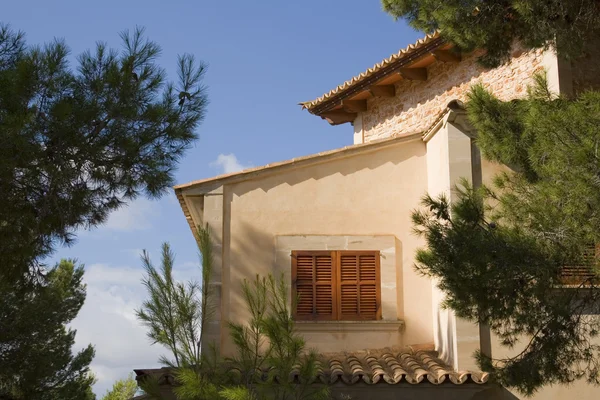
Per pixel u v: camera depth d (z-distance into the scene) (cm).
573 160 632
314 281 1023
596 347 765
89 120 825
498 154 776
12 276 884
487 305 686
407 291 1028
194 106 899
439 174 995
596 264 649
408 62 1312
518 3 829
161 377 882
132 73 857
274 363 776
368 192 1052
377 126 1462
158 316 795
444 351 953
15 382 1855
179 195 1042
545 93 740
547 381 698
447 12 888
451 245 705
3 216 822
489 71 1223
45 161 805
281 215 1040
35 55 811
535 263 662
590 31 910
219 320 988
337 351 1005
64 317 2136
